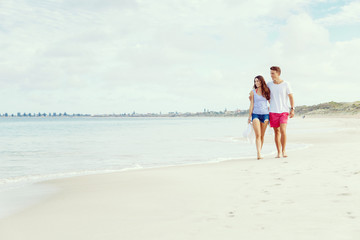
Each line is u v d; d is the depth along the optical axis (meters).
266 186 4.70
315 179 5.01
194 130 33.41
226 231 2.86
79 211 3.83
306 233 2.72
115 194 4.71
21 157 11.06
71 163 9.47
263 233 2.77
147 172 6.86
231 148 13.20
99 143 16.92
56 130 36.25
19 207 4.16
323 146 11.42
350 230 2.75
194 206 3.81
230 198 4.11
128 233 2.95
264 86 8.07
